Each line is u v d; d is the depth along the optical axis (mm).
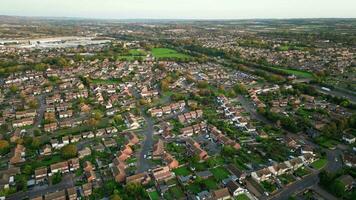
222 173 199750
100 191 180375
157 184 186875
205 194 175125
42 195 177250
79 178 196625
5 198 175375
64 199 171625
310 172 199375
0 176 193625
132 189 175750
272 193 178250
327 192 178625
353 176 192375
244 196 175500
